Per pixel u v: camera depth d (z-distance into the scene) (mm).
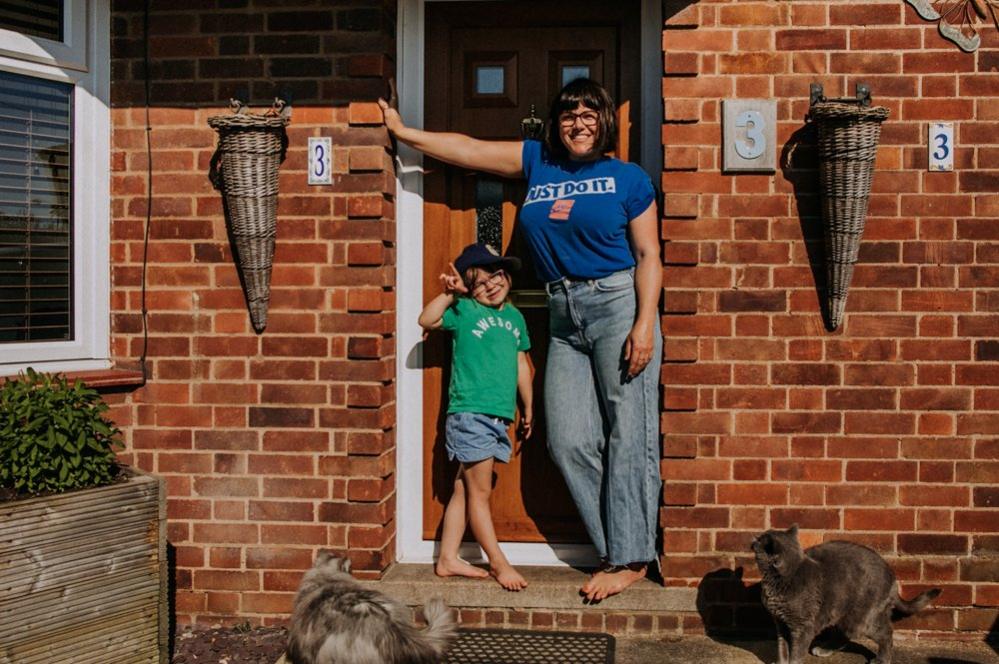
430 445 4430
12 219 4031
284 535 4121
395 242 4309
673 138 3941
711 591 3957
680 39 3934
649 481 3914
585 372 3973
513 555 4344
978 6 3871
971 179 3896
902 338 3918
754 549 3457
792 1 3908
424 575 4102
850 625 3504
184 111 4168
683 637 3949
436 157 4070
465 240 4406
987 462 3908
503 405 3951
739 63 3922
